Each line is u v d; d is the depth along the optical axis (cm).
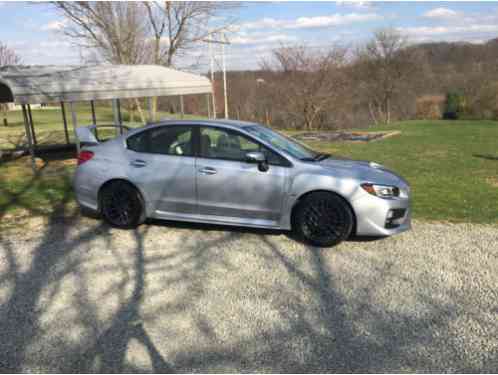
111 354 275
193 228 528
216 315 322
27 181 839
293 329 303
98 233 513
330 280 381
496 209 606
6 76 871
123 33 1858
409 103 3644
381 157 1138
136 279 386
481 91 2811
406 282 376
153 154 515
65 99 895
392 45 3556
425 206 622
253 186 473
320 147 1409
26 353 276
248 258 432
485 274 391
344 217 447
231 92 3422
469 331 298
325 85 2991
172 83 1142
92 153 544
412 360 266
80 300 347
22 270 407
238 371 258
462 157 1111
